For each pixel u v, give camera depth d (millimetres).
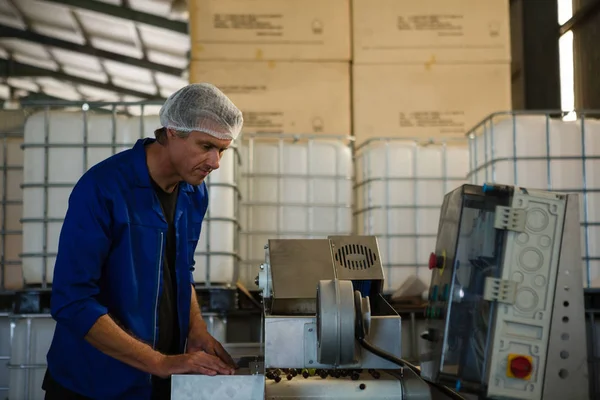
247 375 1407
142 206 1677
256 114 3010
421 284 2578
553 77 3574
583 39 3283
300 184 2779
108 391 1645
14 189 2697
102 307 1572
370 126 3018
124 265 1653
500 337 1400
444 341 1403
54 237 2346
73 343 1674
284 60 3035
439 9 3070
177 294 1788
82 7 5332
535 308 1404
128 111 6875
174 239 1783
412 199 2814
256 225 2750
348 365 1444
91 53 6344
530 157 2391
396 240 2783
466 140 2877
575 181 2395
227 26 3031
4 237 2561
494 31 3068
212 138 1616
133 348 1512
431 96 3039
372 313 1670
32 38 6285
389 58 3047
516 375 1389
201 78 3016
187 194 1837
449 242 1476
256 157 2768
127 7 5285
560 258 1472
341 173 2799
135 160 1685
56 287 1577
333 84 3037
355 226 3006
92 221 1594
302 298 1553
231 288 2359
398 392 1484
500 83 3055
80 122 2361
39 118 2363
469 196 1432
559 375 1483
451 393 1423
